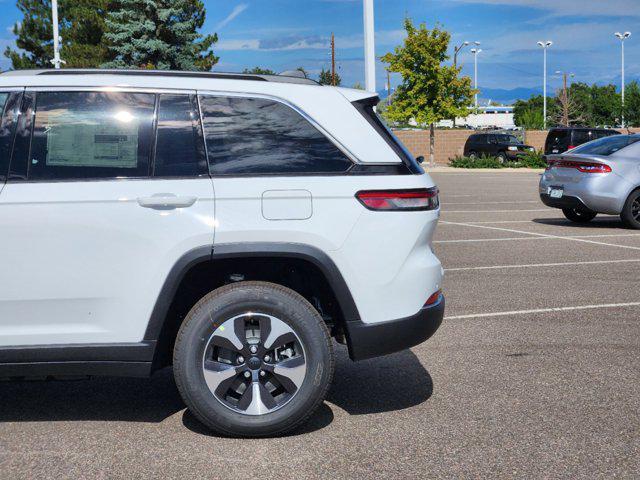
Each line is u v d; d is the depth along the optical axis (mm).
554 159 13617
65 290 3922
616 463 3697
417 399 4684
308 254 3955
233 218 3930
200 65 40656
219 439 4004
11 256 3906
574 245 11320
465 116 38062
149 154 3992
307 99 4098
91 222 3906
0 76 4078
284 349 4004
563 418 4324
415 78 37656
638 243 11539
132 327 3945
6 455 3791
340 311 4070
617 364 5410
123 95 4051
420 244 4148
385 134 4156
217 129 4035
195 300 4340
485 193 21859
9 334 3930
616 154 13219
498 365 5406
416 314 4109
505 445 3928
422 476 3547
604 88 88875
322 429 4164
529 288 8117
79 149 3996
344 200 3996
